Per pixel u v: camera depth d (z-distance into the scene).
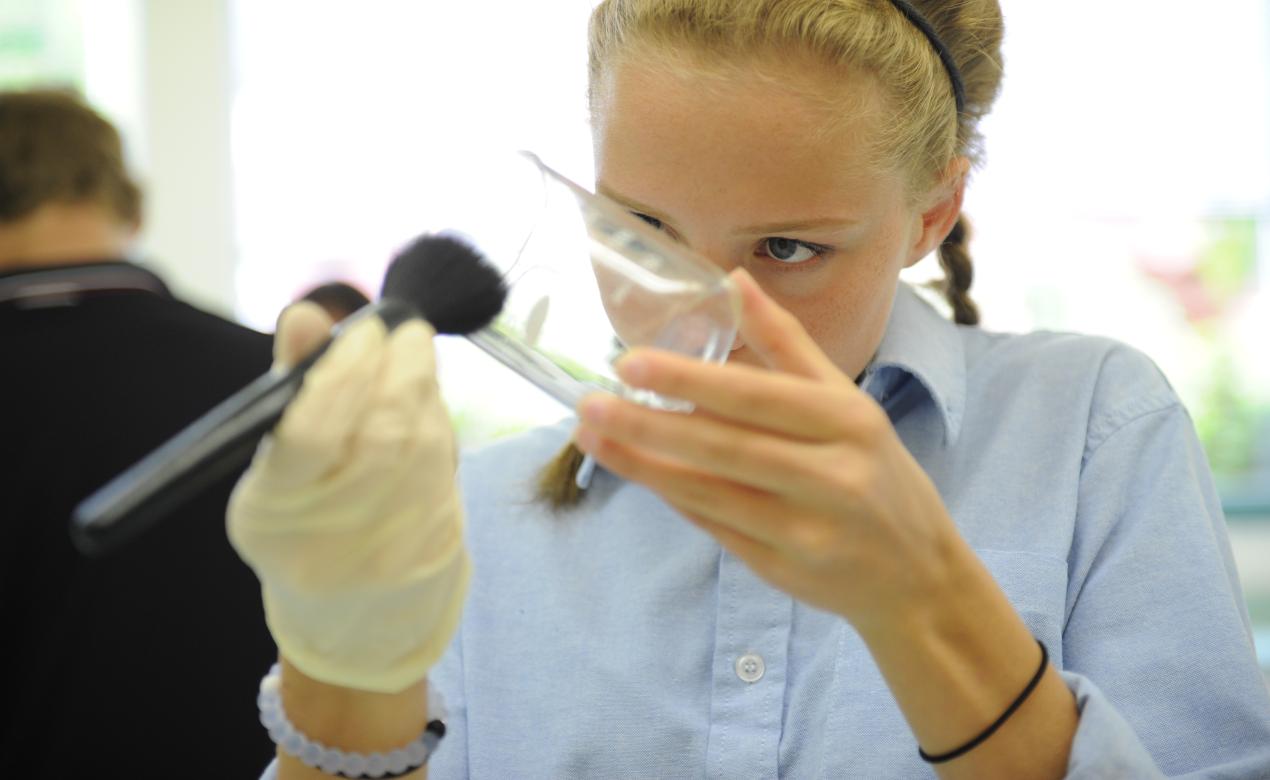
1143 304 2.58
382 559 0.59
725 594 1.01
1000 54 1.08
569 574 1.07
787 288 0.90
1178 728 0.92
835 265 0.90
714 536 0.67
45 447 1.32
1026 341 1.14
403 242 0.69
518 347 0.70
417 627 0.63
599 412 0.62
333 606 0.60
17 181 1.45
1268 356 2.57
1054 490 1.04
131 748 1.30
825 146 0.85
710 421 0.62
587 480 1.09
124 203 1.54
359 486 0.56
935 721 0.74
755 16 0.85
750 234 0.87
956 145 1.03
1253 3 2.54
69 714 1.29
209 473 0.51
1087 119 2.55
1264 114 2.55
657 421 0.62
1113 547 1.01
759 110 0.84
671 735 0.99
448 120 2.61
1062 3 2.54
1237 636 0.94
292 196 2.65
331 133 2.64
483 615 1.07
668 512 1.07
